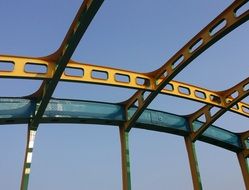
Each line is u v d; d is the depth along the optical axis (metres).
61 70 16.70
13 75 16.48
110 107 24.34
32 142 20.31
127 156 22.98
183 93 21.78
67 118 22.16
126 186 21.77
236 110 24.19
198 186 24.34
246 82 22.47
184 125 27.03
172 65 19.92
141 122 24.61
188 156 26.39
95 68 19.16
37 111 19.89
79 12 14.90
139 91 22.97
